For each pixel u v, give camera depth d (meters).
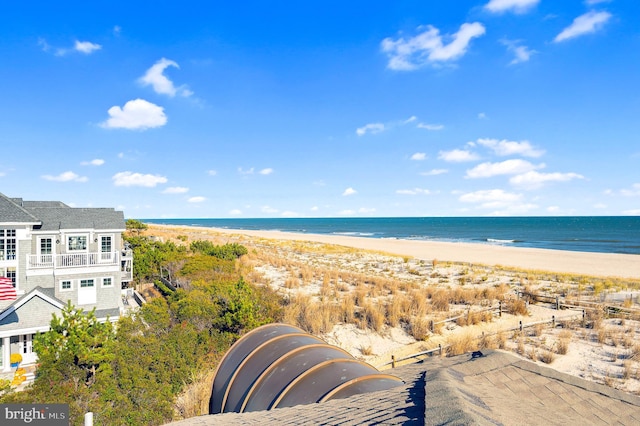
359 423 3.82
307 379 6.09
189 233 86.69
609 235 112.75
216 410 6.70
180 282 24.56
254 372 6.80
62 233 22.02
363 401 4.78
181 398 11.58
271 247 58.62
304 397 5.63
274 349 7.41
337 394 5.51
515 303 21.47
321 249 58.50
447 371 5.75
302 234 120.88
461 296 23.98
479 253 59.53
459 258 52.53
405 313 20.11
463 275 34.25
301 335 8.22
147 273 28.67
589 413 5.07
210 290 19.59
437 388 4.42
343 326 18.56
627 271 41.03
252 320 15.55
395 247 70.50
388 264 41.72
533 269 40.22
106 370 11.03
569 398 5.46
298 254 50.59
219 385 7.08
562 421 4.38
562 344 15.23
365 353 15.77
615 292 26.00
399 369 7.47
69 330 11.50
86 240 22.81
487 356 6.89
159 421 10.15
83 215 23.64
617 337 16.64
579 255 57.41
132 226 45.44
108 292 21.97
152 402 10.55
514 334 17.38
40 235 21.53
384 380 6.01
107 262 22.02
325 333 17.70
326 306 20.25
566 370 13.54
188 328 14.91
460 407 3.56
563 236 110.12
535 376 6.11
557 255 57.22
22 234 20.20
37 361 11.32
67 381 10.83
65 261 20.97
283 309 18.95
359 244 77.12
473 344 15.46
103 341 11.82
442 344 16.16
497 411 4.08
